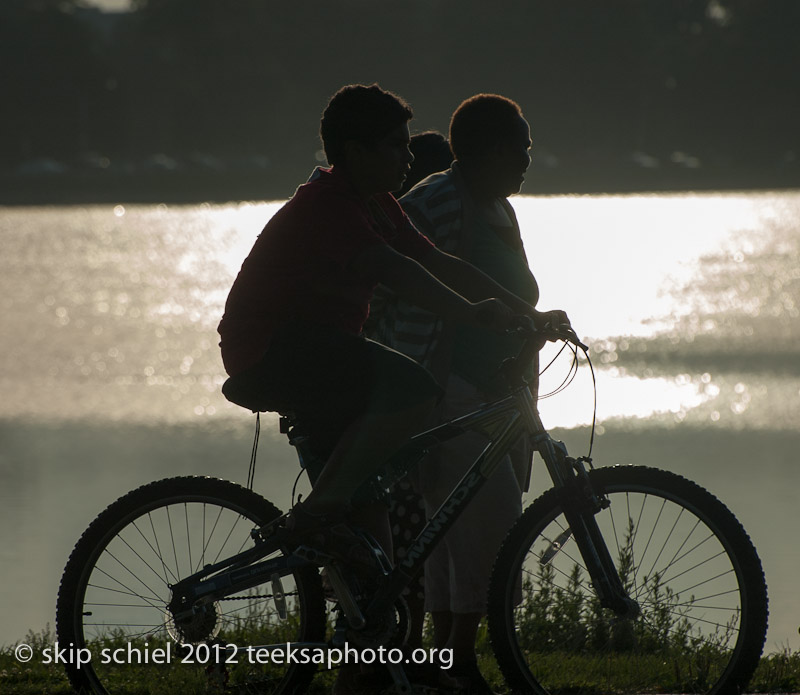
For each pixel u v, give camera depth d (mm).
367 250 13719
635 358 79062
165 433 55906
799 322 97875
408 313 16344
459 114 16797
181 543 18078
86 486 43406
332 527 14211
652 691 15328
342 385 13820
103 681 15484
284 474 43594
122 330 102188
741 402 61719
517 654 14617
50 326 105500
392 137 14180
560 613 18359
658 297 120125
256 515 14805
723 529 14344
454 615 16109
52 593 28297
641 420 56469
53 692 16266
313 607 14719
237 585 14609
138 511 14891
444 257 15031
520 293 16719
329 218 13797
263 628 17359
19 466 47719
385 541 14609
